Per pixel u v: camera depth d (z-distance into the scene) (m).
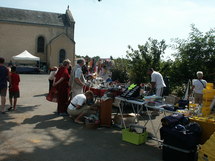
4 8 40.19
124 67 11.40
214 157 3.66
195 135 4.12
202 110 4.74
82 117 6.67
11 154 4.36
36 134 5.55
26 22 39.22
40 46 40.62
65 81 7.36
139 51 12.47
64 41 38.09
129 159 4.38
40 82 18.80
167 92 9.67
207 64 11.96
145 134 5.30
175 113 4.72
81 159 4.28
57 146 4.86
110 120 6.34
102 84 9.41
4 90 7.34
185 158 4.12
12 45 38.75
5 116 7.11
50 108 8.48
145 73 11.84
